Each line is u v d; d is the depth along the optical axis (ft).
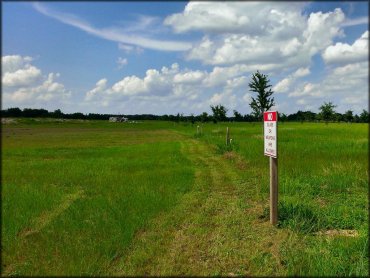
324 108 247.50
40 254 20.57
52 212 29.84
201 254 20.86
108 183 41.57
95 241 22.08
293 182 38.88
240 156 63.05
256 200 33.19
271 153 25.31
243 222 26.43
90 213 28.37
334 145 73.87
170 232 24.39
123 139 144.15
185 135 165.99
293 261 18.79
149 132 209.26
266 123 26.25
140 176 45.93
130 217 26.78
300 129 156.15
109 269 18.79
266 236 23.56
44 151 88.38
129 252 20.98
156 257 20.35
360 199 32.81
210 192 37.24
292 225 24.84
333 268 18.12
